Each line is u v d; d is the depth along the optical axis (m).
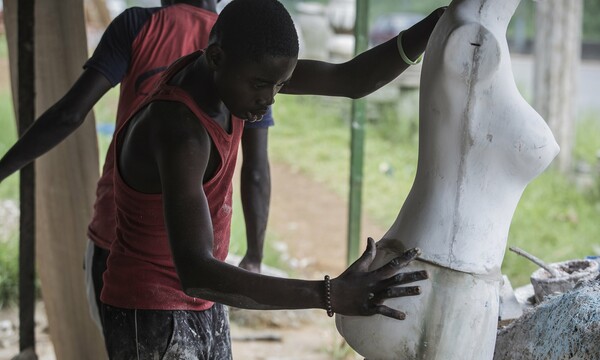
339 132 11.91
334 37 13.74
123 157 2.21
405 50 2.31
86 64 2.80
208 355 2.40
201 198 2.00
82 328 3.62
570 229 7.58
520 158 1.88
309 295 1.85
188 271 1.92
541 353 2.10
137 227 2.26
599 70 17.31
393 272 1.86
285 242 7.71
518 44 19.16
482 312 1.93
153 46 2.81
